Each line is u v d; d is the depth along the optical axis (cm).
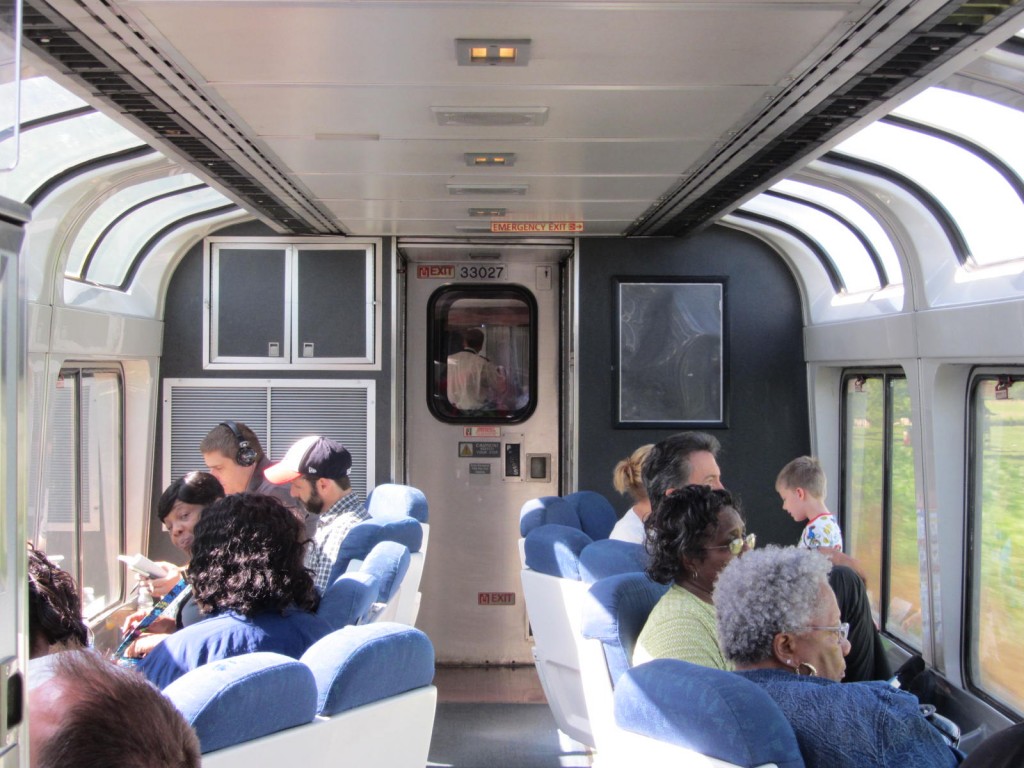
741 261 694
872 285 611
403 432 752
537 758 581
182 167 465
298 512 510
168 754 125
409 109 355
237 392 682
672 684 222
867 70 307
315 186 506
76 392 570
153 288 660
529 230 656
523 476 777
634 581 363
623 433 691
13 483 132
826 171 497
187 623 368
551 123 377
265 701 227
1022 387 464
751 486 691
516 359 779
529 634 779
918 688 519
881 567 618
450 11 256
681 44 283
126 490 658
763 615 258
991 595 499
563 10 255
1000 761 205
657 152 427
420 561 505
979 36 274
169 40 279
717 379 691
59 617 231
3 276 130
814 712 233
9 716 127
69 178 462
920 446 526
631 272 693
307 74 312
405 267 767
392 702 268
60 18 260
